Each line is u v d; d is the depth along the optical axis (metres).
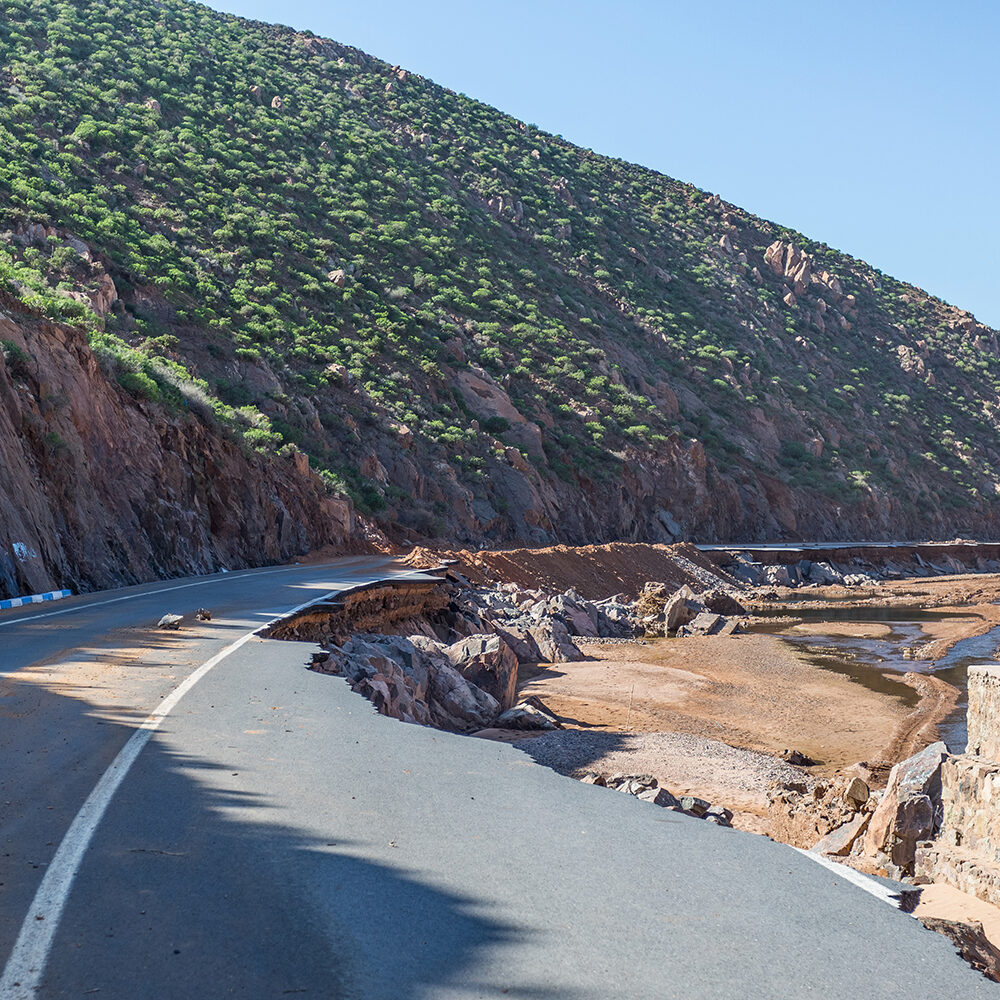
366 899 4.61
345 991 3.65
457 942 4.16
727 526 93.69
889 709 25.64
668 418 100.81
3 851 5.09
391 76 178.25
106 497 27.58
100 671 11.19
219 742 7.91
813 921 4.62
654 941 4.27
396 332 79.38
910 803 9.79
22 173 67.00
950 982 3.99
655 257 154.88
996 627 48.72
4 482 21.52
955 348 187.50
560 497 76.31
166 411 34.88
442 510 62.50
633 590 57.28
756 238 191.25
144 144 87.19
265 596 22.02
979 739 9.38
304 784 6.73
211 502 35.66
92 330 38.91
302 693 10.38
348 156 118.81
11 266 40.56
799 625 48.59
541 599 43.44
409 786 6.86
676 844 5.80
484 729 18.61
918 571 91.75
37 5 112.06
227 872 4.88
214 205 83.50
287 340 68.25
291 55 161.38
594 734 18.64
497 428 76.31
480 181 141.12
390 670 16.55
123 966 3.80
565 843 5.70
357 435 60.94
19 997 3.53
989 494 137.38
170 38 127.75
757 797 14.52
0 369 23.41
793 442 116.19
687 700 25.47
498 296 103.31
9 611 17.91
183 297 63.97
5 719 8.38
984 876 7.41
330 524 47.66
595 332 109.56
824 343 159.88
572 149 198.25
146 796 6.20
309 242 88.19
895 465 128.50
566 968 3.94
